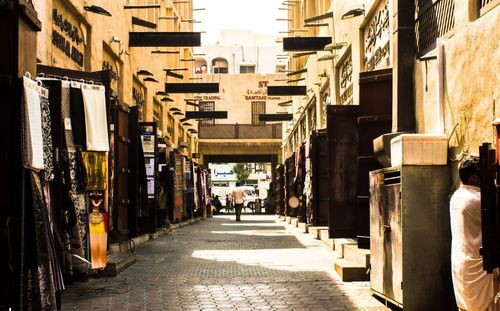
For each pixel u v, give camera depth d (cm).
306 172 1909
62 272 723
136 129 1261
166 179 1855
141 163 1309
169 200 1989
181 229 2328
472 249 537
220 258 1256
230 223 2884
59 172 744
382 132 1012
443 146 671
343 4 1549
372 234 780
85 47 1322
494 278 532
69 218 773
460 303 548
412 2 873
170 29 2847
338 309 708
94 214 895
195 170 2988
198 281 930
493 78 574
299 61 3033
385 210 722
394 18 895
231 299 777
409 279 658
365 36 1320
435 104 761
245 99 4725
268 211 4409
